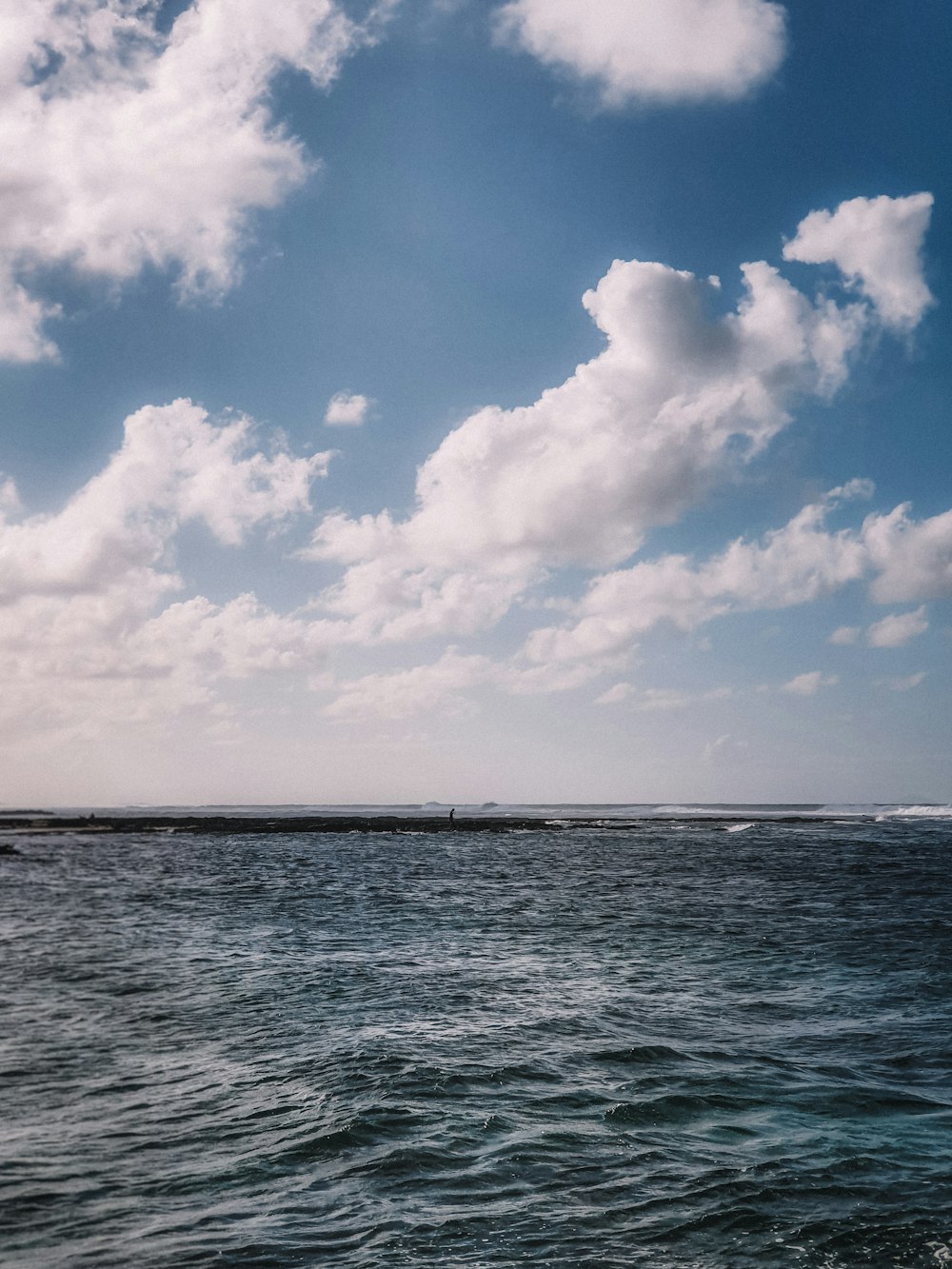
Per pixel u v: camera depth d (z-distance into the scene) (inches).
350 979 768.9
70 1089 474.6
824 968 828.0
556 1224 323.0
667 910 1274.6
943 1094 468.1
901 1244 307.7
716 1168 371.9
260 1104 449.1
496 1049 545.6
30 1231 318.7
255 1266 293.3
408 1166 374.0
